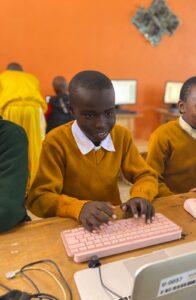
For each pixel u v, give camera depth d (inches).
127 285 26.2
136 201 38.7
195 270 21.1
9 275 27.0
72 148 44.6
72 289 25.7
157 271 20.0
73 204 37.7
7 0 141.6
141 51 171.0
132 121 161.3
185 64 182.1
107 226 34.6
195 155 57.6
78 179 45.5
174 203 43.3
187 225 37.1
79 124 41.8
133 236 32.5
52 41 153.3
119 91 168.9
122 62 168.7
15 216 34.3
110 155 46.2
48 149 44.4
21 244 31.9
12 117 111.7
